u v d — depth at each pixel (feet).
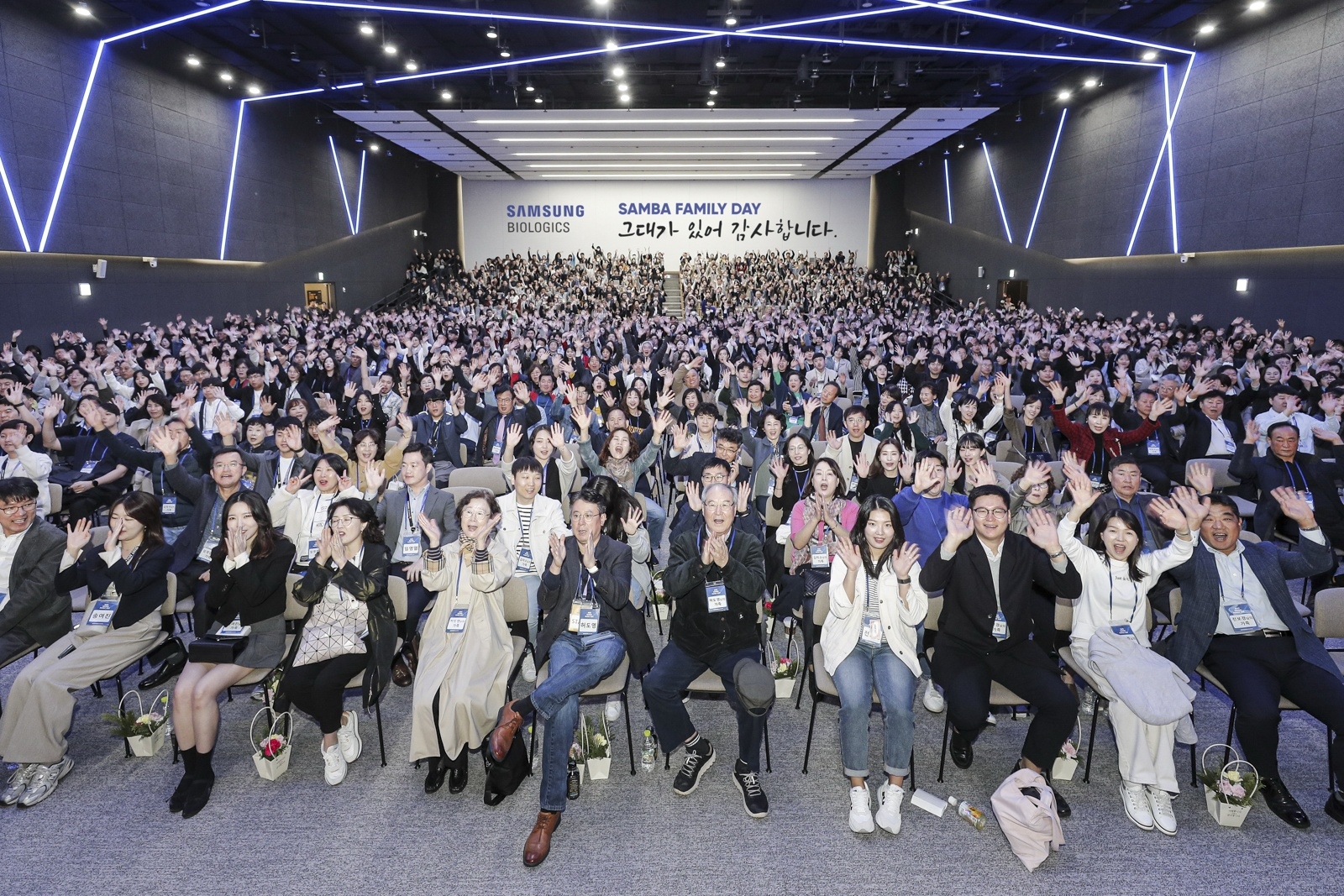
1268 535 16.33
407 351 47.55
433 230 102.58
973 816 9.80
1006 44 50.65
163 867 9.07
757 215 102.01
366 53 51.72
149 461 17.87
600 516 10.98
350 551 11.24
